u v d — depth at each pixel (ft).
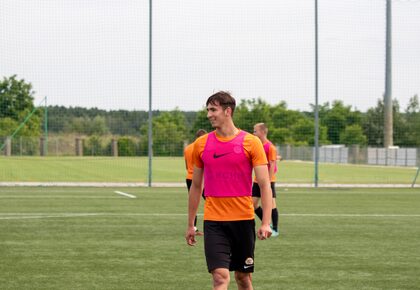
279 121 177.06
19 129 202.28
